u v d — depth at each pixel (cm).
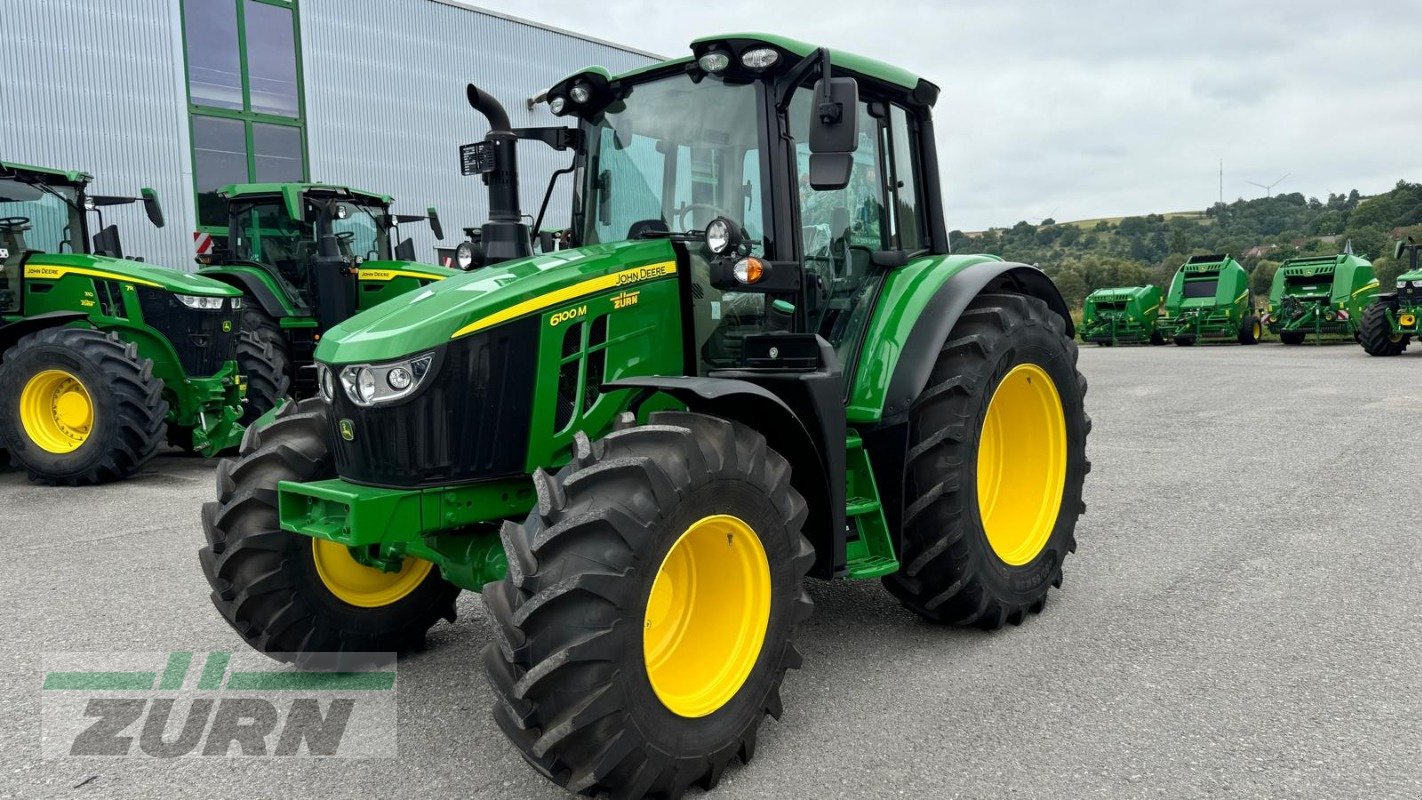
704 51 328
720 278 313
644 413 319
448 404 283
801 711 304
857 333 365
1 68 1206
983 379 351
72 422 716
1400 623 367
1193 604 396
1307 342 2266
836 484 307
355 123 1588
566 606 231
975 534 350
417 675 343
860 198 380
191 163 1397
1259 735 278
